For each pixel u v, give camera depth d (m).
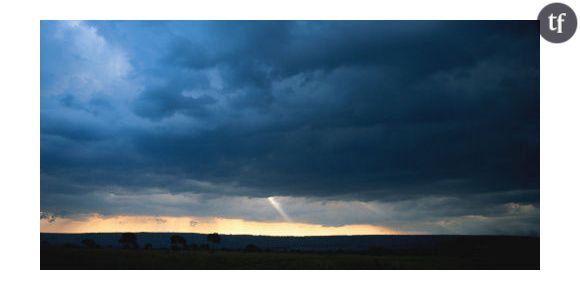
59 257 48.88
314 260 51.00
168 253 54.53
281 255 54.66
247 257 52.94
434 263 50.72
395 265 48.78
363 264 48.78
